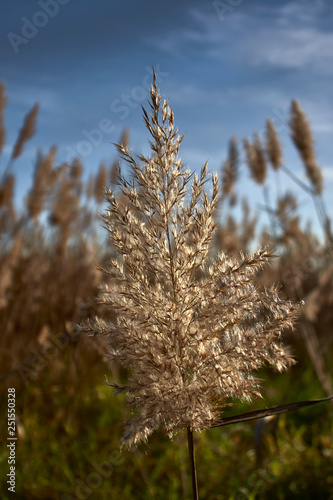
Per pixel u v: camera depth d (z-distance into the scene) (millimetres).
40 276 4457
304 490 2645
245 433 3271
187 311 1155
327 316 5137
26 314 4004
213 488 2676
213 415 1137
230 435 3248
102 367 3928
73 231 5793
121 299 1159
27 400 3484
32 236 5195
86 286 4074
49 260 5031
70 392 3385
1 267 3953
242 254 1176
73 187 5602
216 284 1169
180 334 1136
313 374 4395
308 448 3107
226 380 1128
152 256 1140
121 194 1134
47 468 2904
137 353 1115
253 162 3988
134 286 1135
